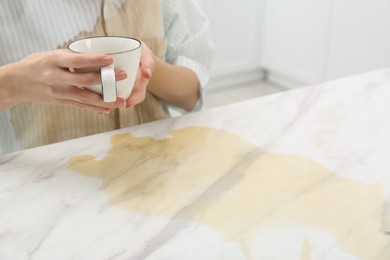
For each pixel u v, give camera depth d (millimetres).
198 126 773
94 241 517
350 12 2281
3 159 680
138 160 675
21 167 661
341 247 505
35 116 848
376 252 499
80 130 875
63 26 821
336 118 794
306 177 630
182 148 706
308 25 2533
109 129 893
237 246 507
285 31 2686
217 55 2738
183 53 933
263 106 842
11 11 797
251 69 2916
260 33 2840
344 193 596
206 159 675
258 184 616
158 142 724
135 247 508
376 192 598
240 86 2920
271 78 2969
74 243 515
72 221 549
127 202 583
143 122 919
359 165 660
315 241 514
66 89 600
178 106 943
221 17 2645
